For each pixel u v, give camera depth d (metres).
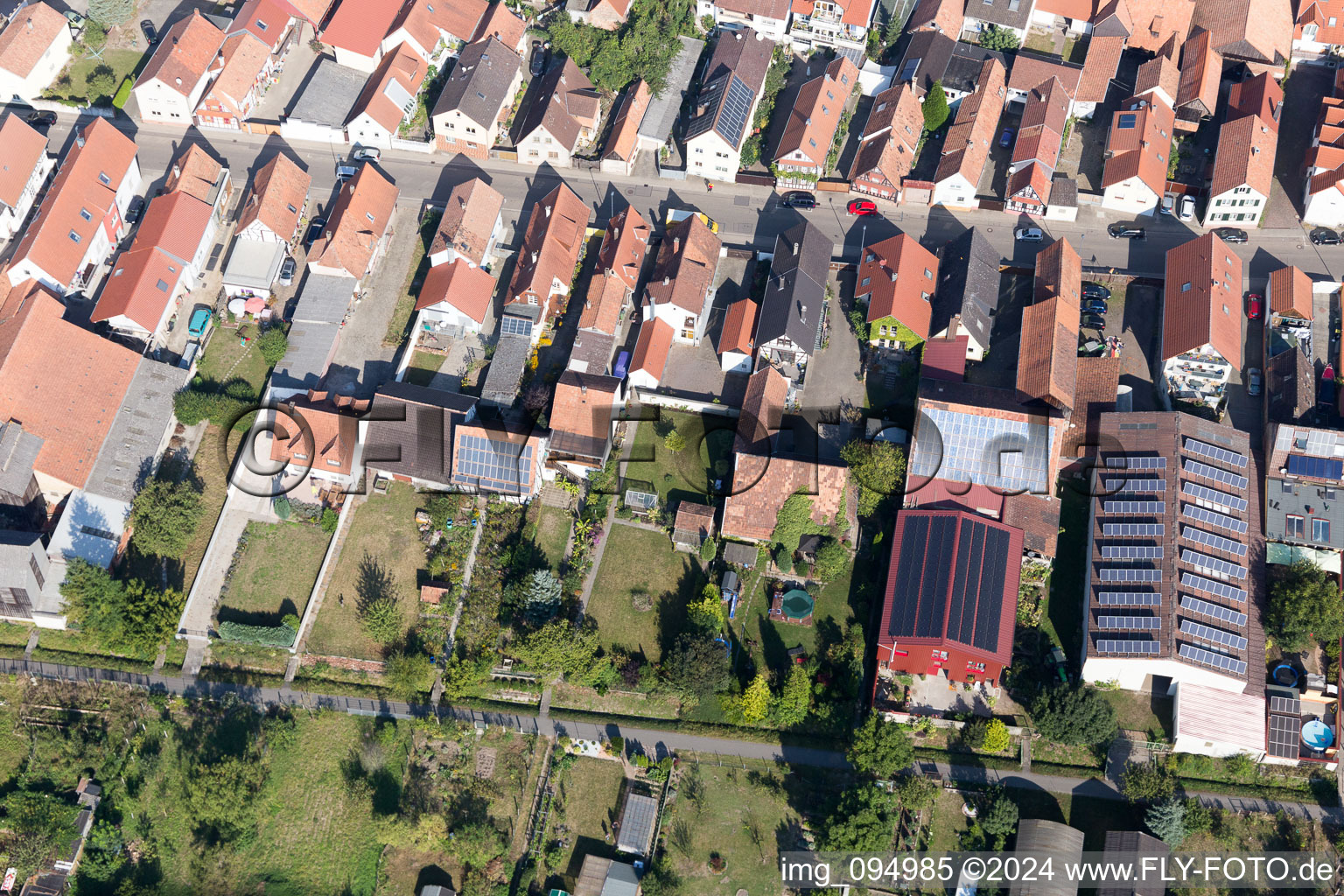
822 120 165.12
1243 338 149.88
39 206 154.62
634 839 122.88
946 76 170.50
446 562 135.88
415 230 160.25
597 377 144.38
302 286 153.62
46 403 137.12
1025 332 145.62
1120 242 159.88
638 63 172.62
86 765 126.75
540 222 155.00
